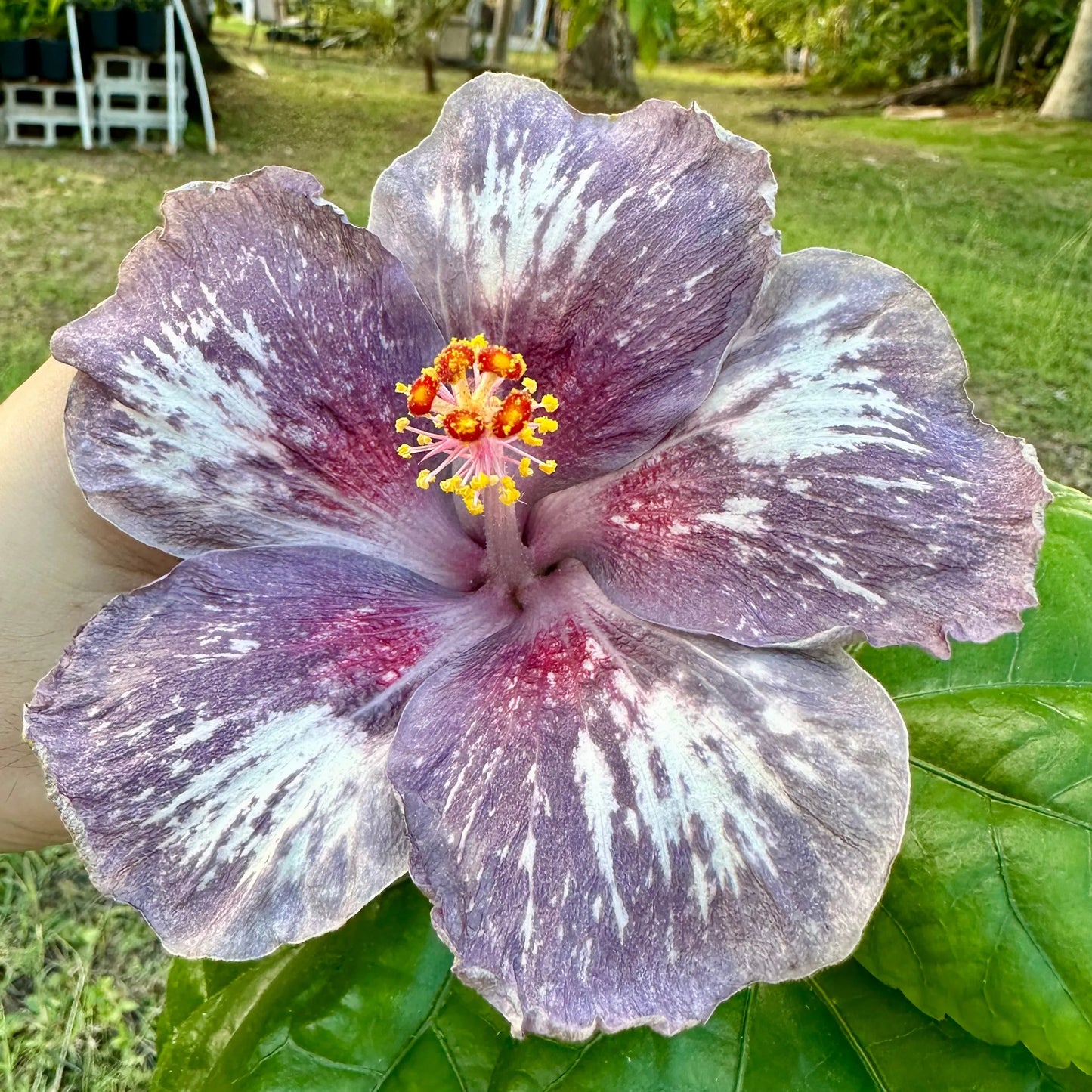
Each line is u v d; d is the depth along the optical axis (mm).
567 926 834
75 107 5188
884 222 3979
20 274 3789
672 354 999
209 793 896
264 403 1018
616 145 1030
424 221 1062
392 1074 1168
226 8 9125
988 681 1181
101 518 1239
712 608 942
